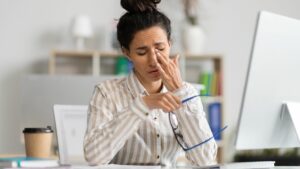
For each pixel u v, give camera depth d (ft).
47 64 14.83
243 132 4.45
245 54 15.79
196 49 14.75
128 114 4.69
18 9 14.74
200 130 4.93
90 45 15.01
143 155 5.21
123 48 5.16
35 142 5.79
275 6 15.90
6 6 14.69
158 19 4.90
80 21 14.29
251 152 11.71
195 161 5.03
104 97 5.22
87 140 4.88
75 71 14.94
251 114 4.43
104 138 4.76
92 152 4.78
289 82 4.59
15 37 14.70
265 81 4.44
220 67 14.76
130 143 5.17
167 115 5.26
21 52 14.71
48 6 14.93
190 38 14.66
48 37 14.88
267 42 4.38
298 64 4.62
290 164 11.23
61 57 14.87
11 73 14.61
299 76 4.65
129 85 5.30
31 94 9.80
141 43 4.83
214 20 15.69
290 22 4.53
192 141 4.96
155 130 5.18
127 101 5.24
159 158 5.22
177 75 4.84
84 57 14.92
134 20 4.87
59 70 14.87
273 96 4.51
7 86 14.57
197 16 15.52
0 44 14.58
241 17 15.83
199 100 5.00
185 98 4.86
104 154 4.75
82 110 6.42
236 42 15.78
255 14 15.85
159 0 5.08
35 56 14.79
